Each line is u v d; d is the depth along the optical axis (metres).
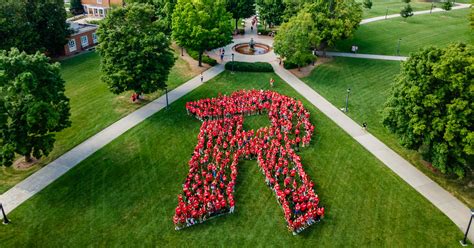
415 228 33.78
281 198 35.75
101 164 41.00
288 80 61.94
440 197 37.25
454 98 36.16
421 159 42.53
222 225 33.91
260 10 84.31
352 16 69.69
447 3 95.94
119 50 48.12
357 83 61.06
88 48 77.38
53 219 33.72
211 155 42.66
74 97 55.16
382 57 71.56
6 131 35.66
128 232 32.75
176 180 39.09
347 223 34.28
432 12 99.44
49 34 67.31
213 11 63.81
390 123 41.19
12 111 36.31
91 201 35.94
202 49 64.44
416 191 38.03
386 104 42.44
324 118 50.69
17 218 33.62
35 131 37.25
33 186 37.47
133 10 50.84
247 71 64.88
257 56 72.44
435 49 38.31
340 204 36.41
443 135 36.56
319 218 34.69
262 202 36.59
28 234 32.12
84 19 95.56
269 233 33.16
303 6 70.94
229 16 66.38
